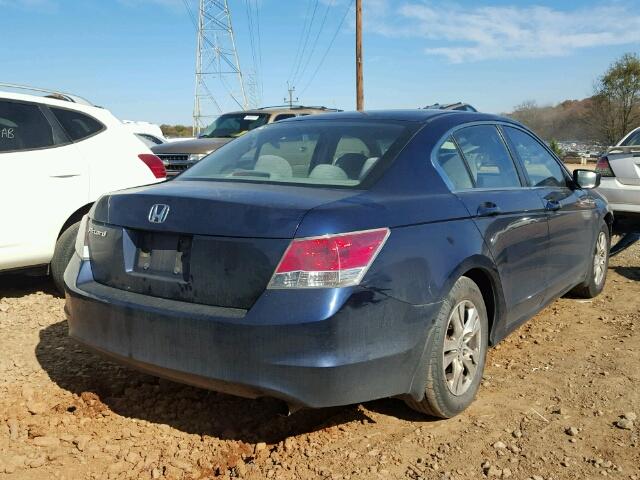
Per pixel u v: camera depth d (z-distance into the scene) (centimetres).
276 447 329
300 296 279
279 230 285
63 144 567
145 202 328
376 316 293
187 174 399
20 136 545
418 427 347
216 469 310
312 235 282
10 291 598
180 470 308
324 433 341
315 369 278
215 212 302
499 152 440
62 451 321
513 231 399
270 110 1223
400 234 309
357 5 2645
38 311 532
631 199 779
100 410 364
